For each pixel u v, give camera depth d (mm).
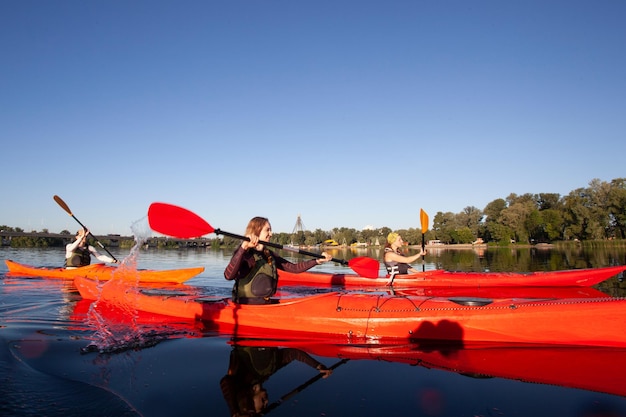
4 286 7629
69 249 9266
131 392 2559
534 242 53938
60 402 2381
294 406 2342
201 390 2600
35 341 3781
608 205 46812
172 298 5051
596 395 2438
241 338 3906
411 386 2635
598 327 3352
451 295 6797
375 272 5285
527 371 2869
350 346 3609
